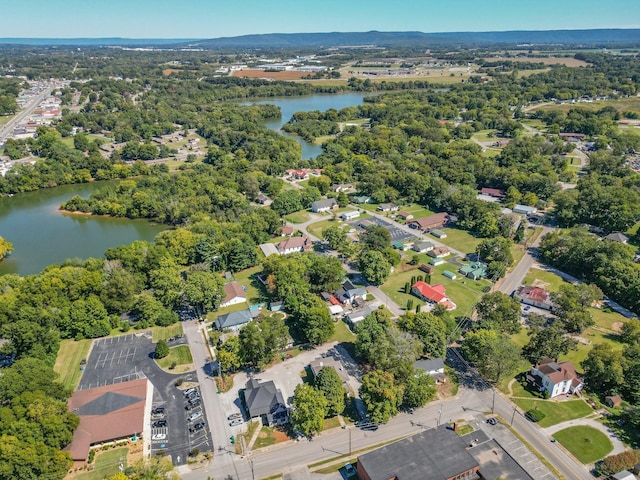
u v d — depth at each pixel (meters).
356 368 127.62
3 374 109.56
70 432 99.50
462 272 181.62
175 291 155.25
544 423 107.69
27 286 149.38
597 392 117.88
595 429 105.69
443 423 108.19
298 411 103.00
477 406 113.50
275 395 113.38
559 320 140.50
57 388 108.94
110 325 147.25
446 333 135.88
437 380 121.56
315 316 134.38
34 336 127.38
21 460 88.44
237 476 95.75
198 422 109.62
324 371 112.62
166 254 177.88
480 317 145.38
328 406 108.94
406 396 111.69
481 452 97.00
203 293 152.62
